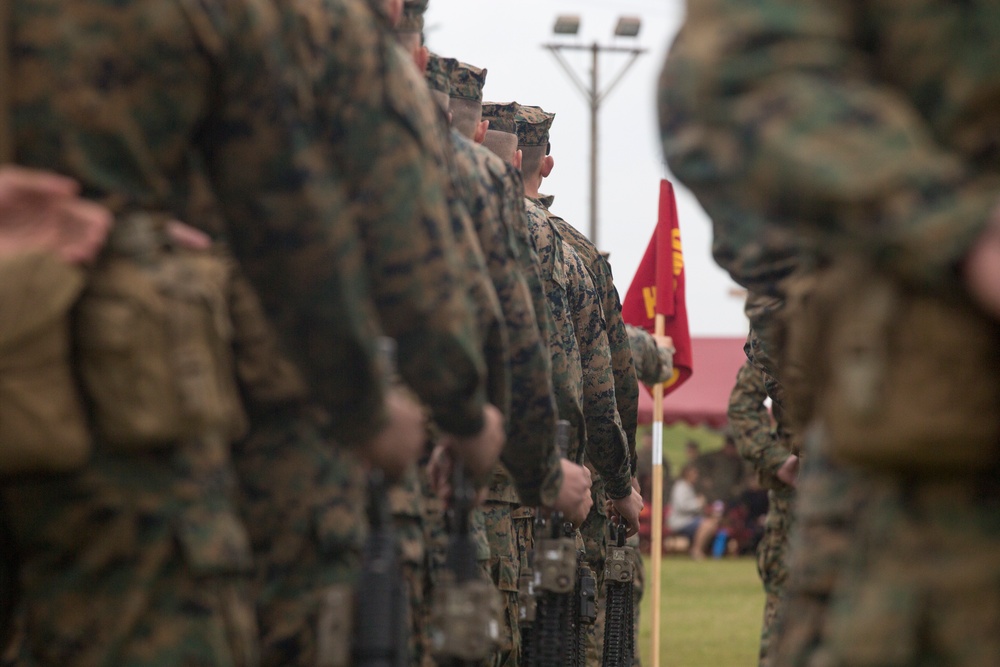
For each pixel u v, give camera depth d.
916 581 3.19
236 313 4.55
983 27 3.09
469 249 5.40
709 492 43.62
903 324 3.09
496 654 7.66
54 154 3.76
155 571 3.70
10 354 3.57
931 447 3.08
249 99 3.96
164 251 3.83
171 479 3.75
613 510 11.56
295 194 4.00
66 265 3.63
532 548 9.40
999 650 3.12
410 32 6.23
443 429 4.84
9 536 3.93
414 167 4.66
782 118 2.87
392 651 3.98
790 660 4.02
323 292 4.07
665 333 14.71
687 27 3.06
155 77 3.80
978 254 2.78
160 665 3.67
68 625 3.71
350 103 4.60
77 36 3.76
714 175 2.98
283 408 4.67
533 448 6.28
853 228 2.84
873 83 3.02
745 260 5.13
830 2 3.06
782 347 4.56
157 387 3.68
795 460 11.15
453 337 4.61
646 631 21.28
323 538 4.67
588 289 10.30
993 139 3.15
